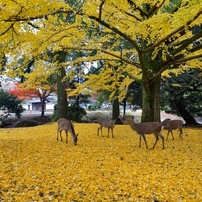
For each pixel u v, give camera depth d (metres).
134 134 9.79
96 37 9.66
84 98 20.83
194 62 9.07
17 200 3.65
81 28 7.70
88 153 6.41
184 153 6.64
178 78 14.68
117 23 6.77
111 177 4.74
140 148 7.13
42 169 5.07
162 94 15.87
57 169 5.09
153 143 7.92
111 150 6.80
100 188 4.22
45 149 6.84
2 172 4.80
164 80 14.37
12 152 6.41
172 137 8.94
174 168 5.40
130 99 18.41
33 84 10.00
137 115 26.22
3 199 3.67
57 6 4.93
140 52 6.97
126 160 5.87
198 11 4.89
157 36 6.68
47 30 6.98
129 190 4.17
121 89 13.25
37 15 5.02
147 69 9.38
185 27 5.52
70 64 9.60
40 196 3.84
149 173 5.04
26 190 4.03
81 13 5.56
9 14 4.64
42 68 9.27
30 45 6.96
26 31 6.27
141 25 5.77
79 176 4.71
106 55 9.24
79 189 4.11
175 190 4.24
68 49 8.31
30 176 4.64
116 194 4.01
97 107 24.66
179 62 8.18
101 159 5.87
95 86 11.34
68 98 20.56
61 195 3.90
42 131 11.39
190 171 5.22
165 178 4.79
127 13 7.21
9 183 4.29
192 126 15.62
